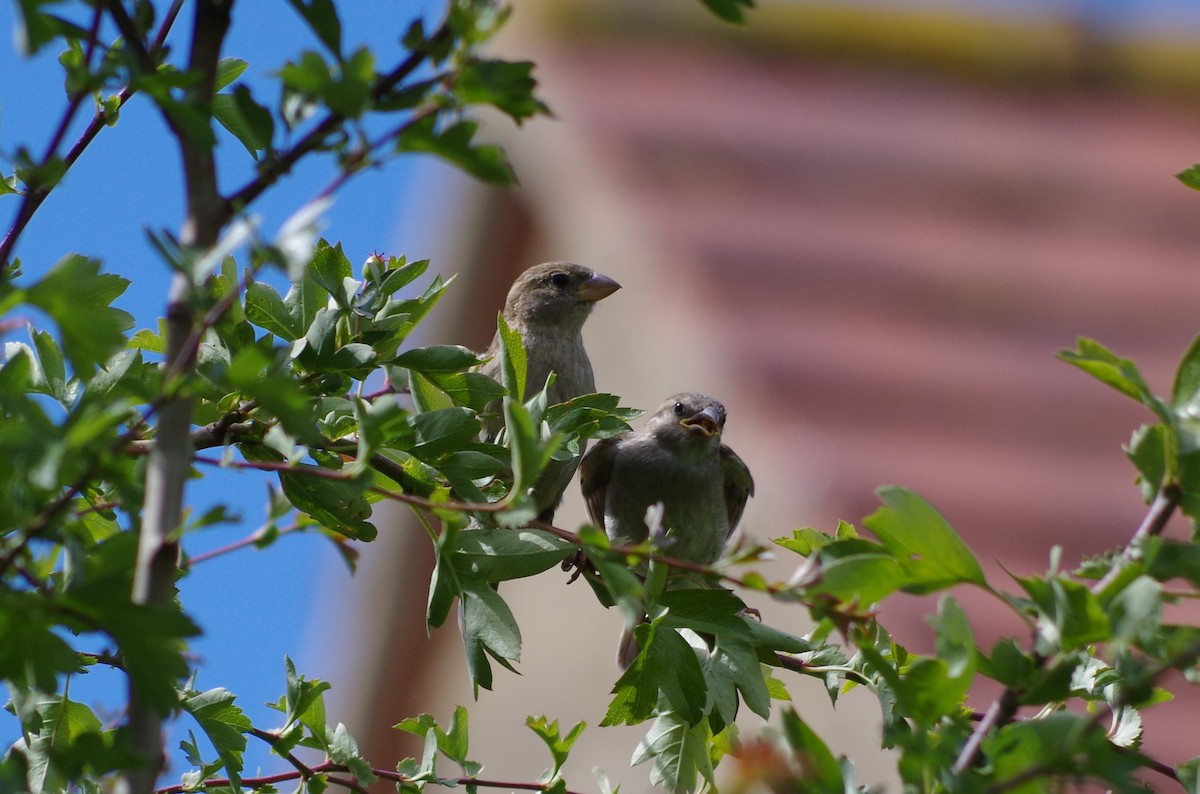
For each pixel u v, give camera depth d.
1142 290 15.98
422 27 3.84
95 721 5.09
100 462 3.75
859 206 17.17
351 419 5.38
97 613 3.56
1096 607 3.76
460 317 17.41
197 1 4.02
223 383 3.65
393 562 16.86
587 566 6.23
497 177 3.64
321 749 5.79
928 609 9.64
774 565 12.34
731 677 5.51
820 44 20.61
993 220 17.20
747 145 18.09
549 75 19.38
